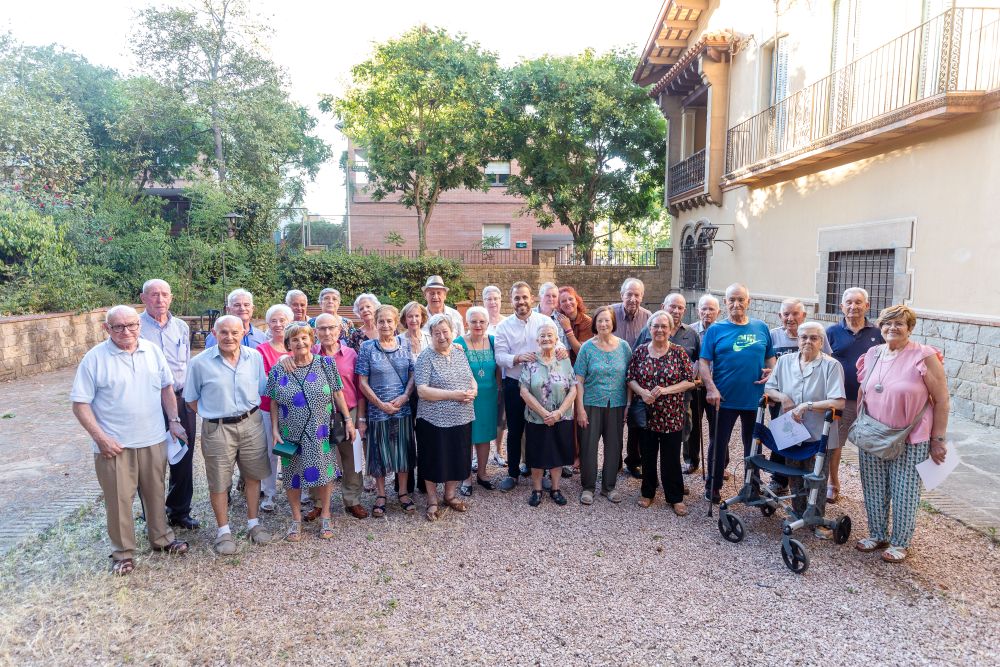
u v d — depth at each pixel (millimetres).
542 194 20188
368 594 3629
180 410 4559
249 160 20016
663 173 20406
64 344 11523
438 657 3037
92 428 3672
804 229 10766
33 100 14648
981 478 5324
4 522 4605
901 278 8227
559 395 4832
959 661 2973
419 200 20922
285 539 4367
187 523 4531
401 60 18906
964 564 3904
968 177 7137
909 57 7895
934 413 3822
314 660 3020
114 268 14828
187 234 17359
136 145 19906
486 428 5176
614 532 4469
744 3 13047
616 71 19312
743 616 3365
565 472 5691
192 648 3107
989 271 6891
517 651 3078
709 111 14062
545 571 3893
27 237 11562
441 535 4438
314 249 20688
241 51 18984
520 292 5285
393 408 4688
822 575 3799
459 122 19234
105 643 3137
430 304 5742
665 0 15109
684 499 5105
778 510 4797
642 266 19719
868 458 4051
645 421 4746
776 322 11742
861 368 4180
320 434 4254
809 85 10344
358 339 5516
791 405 4270
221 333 4109
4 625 3266
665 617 3365
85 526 4574
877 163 8766
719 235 14531
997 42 6762
